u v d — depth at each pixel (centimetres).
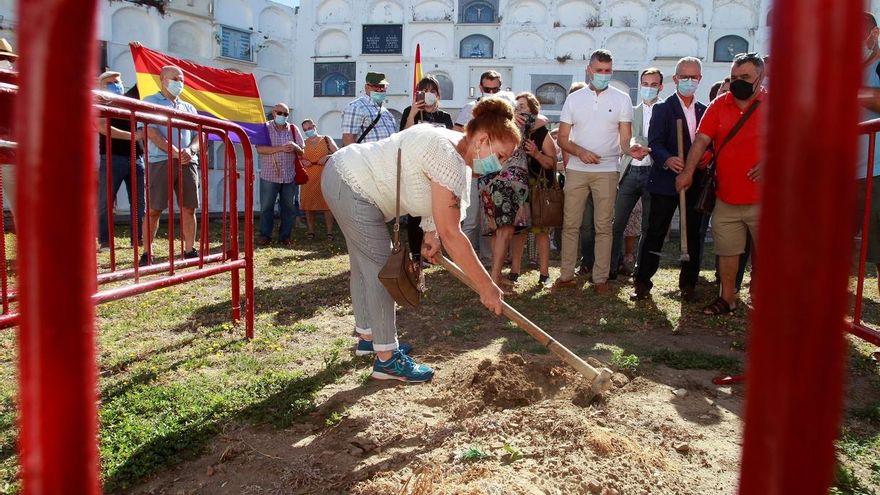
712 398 321
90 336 38
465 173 295
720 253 474
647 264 526
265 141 861
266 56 1727
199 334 419
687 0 1659
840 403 37
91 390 38
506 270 670
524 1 1706
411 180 296
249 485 237
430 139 292
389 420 286
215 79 991
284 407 297
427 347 398
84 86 36
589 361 358
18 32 35
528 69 1722
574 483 230
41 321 36
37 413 37
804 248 35
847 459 251
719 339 427
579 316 477
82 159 36
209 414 290
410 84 1752
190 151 616
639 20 1684
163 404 298
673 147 514
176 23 1557
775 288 36
